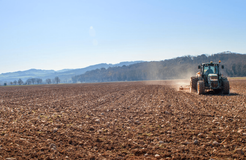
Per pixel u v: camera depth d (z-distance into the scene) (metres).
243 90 22.03
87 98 18.50
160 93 20.72
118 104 13.95
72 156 5.37
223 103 12.74
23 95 24.83
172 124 8.14
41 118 10.03
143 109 11.61
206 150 5.54
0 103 16.50
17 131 7.59
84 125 8.41
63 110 12.30
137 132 7.21
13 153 5.45
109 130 7.56
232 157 5.07
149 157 5.24
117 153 5.55
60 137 6.88
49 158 5.18
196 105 12.39
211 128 7.43
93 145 6.14
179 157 5.14
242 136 6.43
